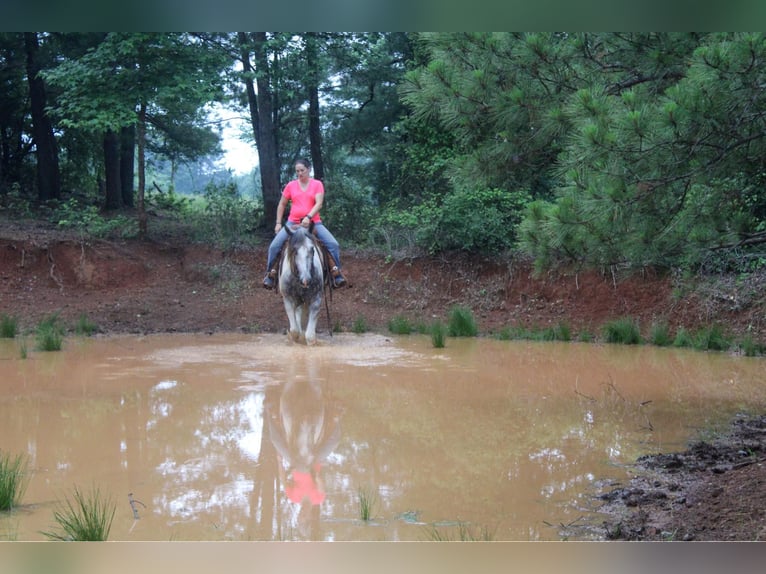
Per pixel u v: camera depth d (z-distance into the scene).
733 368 12.48
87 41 21.89
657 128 7.13
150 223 23.22
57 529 5.05
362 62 23.69
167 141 28.11
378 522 5.25
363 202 22.97
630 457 7.03
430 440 7.63
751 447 7.27
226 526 5.13
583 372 11.98
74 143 27.30
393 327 17.41
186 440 7.59
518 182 10.02
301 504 5.64
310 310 14.89
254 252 20.58
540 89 8.85
